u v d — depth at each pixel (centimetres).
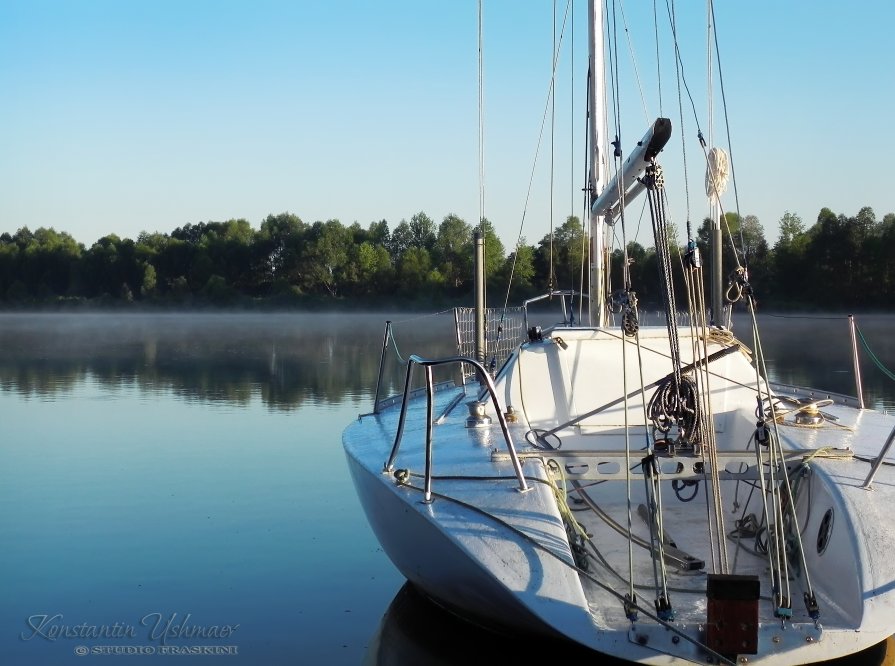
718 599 355
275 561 695
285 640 541
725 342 609
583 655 436
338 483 970
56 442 1249
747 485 552
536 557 390
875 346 2895
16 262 9362
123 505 874
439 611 512
